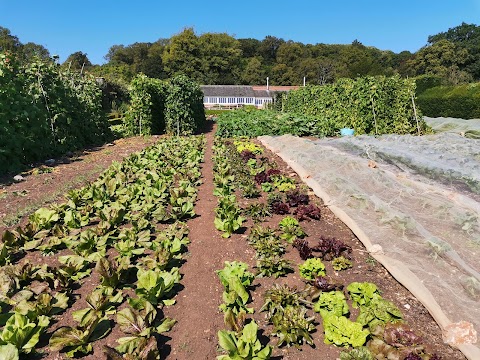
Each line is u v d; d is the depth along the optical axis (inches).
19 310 136.3
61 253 196.4
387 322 139.1
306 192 303.7
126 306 151.9
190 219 245.1
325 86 847.1
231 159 410.3
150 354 117.7
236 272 159.3
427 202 247.0
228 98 2955.2
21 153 386.3
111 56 4269.2
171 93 692.7
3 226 222.1
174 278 157.1
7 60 412.5
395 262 181.9
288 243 212.1
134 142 588.7
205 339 134.0
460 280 161.9
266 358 117.3
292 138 515.5
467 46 2448.3
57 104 479.8
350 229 229.9
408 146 446.3
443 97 967.6
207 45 3334.2
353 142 477.4
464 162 363.9
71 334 125.1
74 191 265.7
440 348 130.6
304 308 144.4
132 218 236.4
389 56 3221.0
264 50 4200.3
